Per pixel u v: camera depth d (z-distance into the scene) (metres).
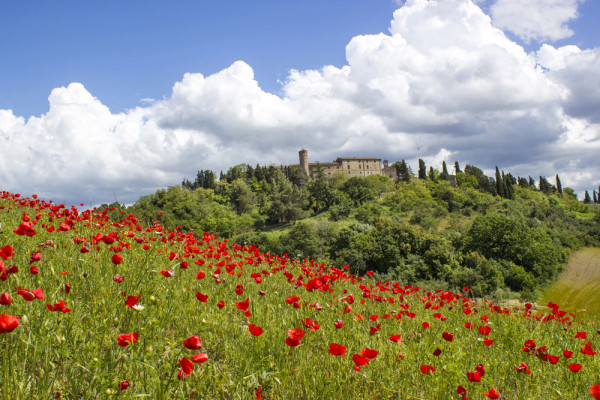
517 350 5.46
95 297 3.97
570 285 47.38
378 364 4.05
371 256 53.69
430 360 4.31
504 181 116.00
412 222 83.44
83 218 7.43
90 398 2.78
